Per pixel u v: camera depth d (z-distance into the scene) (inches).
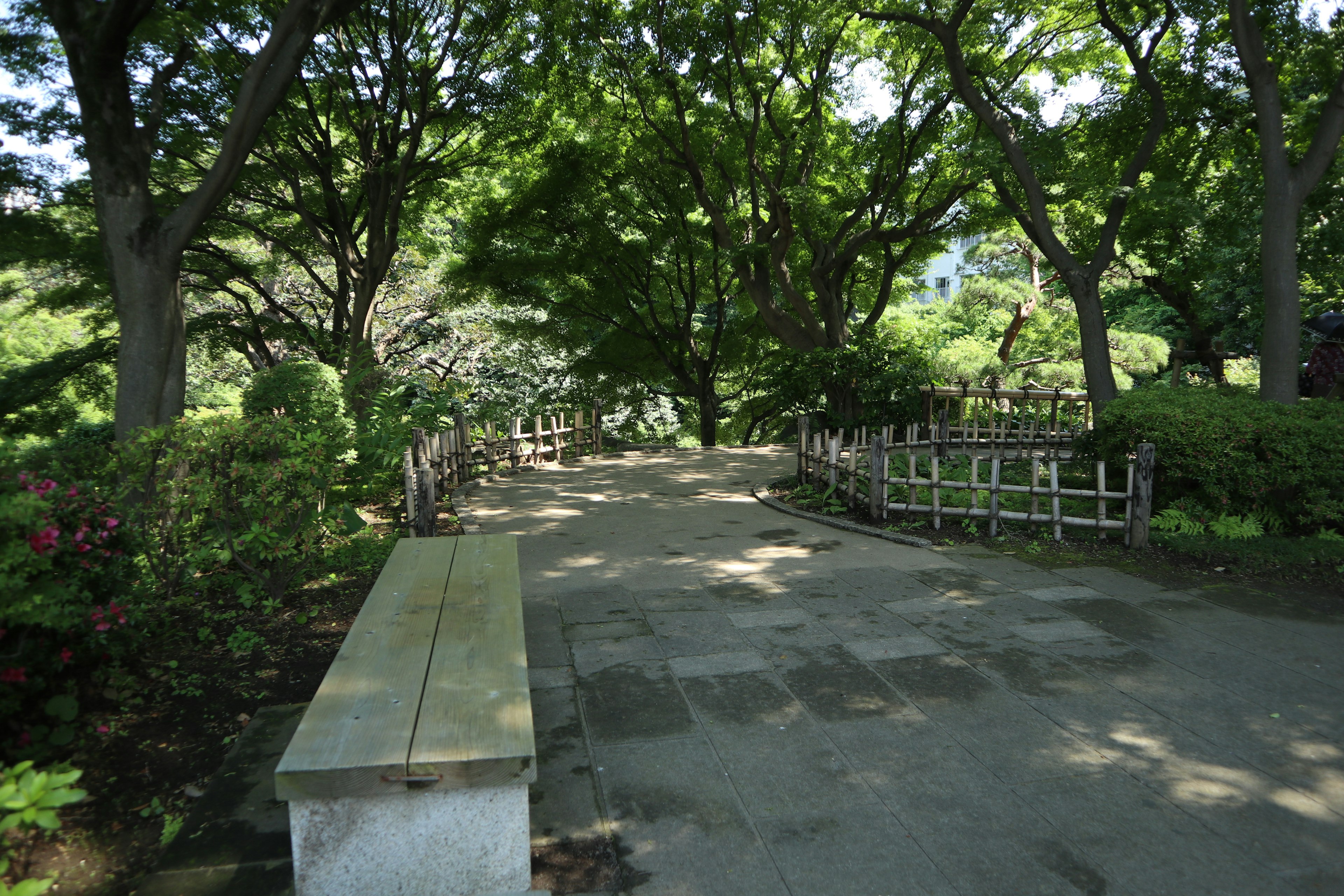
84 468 196.2
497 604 146.5
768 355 820.0
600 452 584.1
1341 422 269.0
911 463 314.8
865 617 207.9
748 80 525.7
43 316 715.4
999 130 401.7
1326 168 319.0
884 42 548.7
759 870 105.7
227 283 720.3
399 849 91.9
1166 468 294.7
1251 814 117.0
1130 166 392.8
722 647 187.2
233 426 204.2
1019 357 1007.6
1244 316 682.2
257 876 103.7
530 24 522.6
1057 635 192.4
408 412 457.1
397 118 518.3
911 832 113.5
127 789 125.6
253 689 160.1
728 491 424.8
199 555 199.9
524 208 677.9
